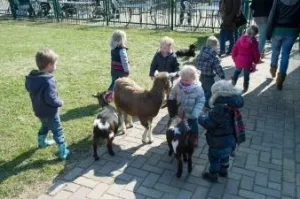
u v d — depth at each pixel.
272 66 7.63
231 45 10.17
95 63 9.72
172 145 4.31
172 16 13.99
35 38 13.16
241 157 4.95
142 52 10.70
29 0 17.53
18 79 8.53
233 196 4.16
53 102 4.47
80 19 16.75
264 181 4.43
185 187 4.32
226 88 4.09
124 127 5.62
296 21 6.83
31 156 5.01
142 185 4.36
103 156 5.00
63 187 4.32
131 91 5.12
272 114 6.31
